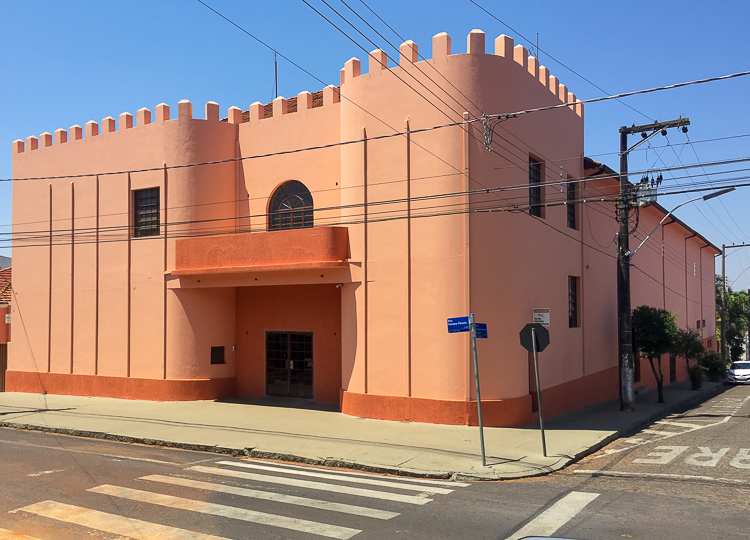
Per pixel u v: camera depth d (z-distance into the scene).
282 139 19.88
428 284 15.59
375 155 16.55
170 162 20.39
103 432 15.01
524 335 12.58
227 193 20.62
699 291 41.19
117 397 20.97
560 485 10.09
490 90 15.64
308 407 18.45
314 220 18.98
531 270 16.77
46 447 13.68
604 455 12.81
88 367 21.95
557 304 18.48
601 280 22.66
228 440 13.74
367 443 13.26
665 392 26.45
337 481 10.36
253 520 7.99
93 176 22.16
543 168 18.00
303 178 19.31
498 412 15.14
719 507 8.52
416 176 15.87
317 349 19.61
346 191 17.19
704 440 14.20
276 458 12.45
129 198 21.19
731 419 17.73
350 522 7.89
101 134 22.11
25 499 9.09
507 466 11.27
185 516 8.20
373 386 16.34
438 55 15.73
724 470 10.96
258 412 17.66
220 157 20.56
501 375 15.39
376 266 16.39
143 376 20.55
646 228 28.72
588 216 21.59
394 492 9.55
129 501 8.96
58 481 10.24
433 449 12.67
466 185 15.27
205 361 20.25
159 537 7.36
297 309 20.02
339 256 16.98
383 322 16.23
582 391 20.06
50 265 23.20
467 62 15.50
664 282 31.77
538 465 11.36
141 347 20.64
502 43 16.19
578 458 12.39
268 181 20.08
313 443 13.30
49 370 23.03
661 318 22.27
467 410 15.05
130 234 21.12
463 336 15.20
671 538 7.18
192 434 14.50
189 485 9.96
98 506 8.70
